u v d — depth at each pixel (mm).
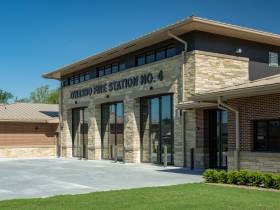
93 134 31594
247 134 16891
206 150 22000
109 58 29312
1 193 14328
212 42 22688
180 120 22906
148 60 25906
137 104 26766
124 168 23344
